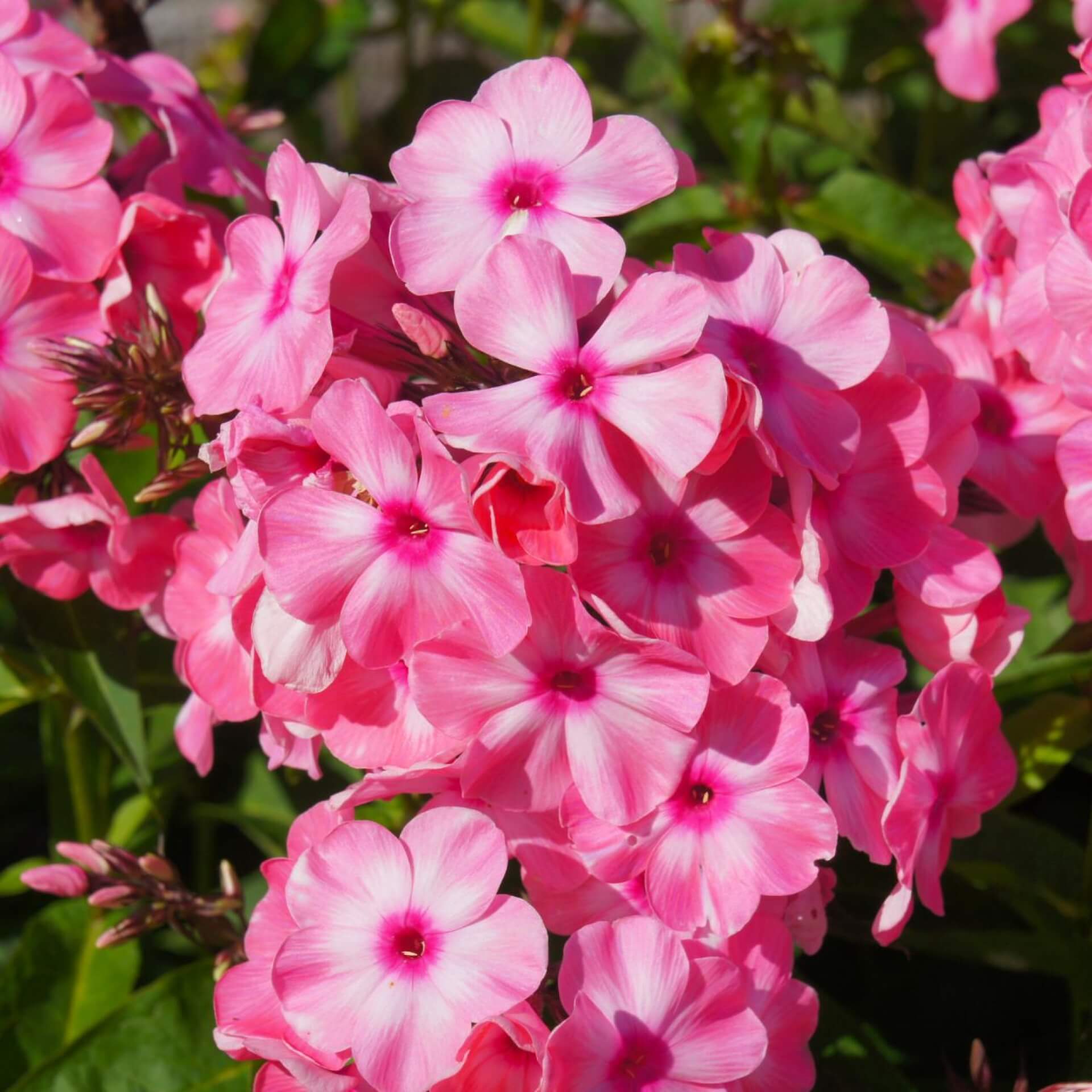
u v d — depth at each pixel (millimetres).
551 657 376
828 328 390
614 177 387
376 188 392
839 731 394
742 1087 389
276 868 396
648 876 381
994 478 423
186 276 434
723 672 379
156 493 405
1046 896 441
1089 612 424
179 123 448
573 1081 374
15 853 502
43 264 422
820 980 464
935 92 589
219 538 408
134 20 486
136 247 431
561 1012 382
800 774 383
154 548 428
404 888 380
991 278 433
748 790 383
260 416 378
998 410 427
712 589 381
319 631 379
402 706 385
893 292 515
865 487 394
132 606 430
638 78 670
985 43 511
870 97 689
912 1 587
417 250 388
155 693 462
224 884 419
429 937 380
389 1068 376
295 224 396
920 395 392
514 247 376
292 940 382
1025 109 622
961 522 435
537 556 369
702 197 517
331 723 386
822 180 547
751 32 501
